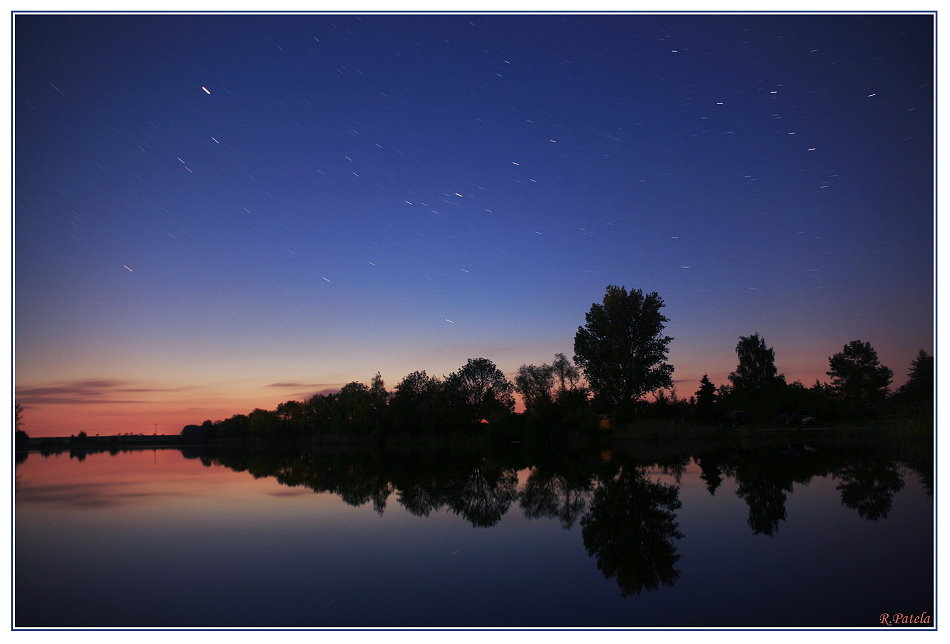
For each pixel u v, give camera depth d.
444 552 10.88
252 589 8.87
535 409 57.59
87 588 9.05
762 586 8.25
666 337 57.94
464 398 72.69
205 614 7.89
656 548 10.55
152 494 20.38
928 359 57.88
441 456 44.12
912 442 35.38
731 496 16.11
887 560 9.26
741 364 72.38
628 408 55.84
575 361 58.97
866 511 13.04
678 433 49.97
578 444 52.16
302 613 7.84
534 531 12.59
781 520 12.45
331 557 10.66
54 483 24.81
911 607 7.39
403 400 74.56
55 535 12.93
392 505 16.86
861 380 75.06
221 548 11.48
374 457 45.47
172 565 10.27
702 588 8.27
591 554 10.39
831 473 20.16
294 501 18.11
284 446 81.31
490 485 21.84
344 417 86.06
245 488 22.17
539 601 8.03
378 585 8.94
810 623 7.00
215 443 99.19
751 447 37.34
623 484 20.28
